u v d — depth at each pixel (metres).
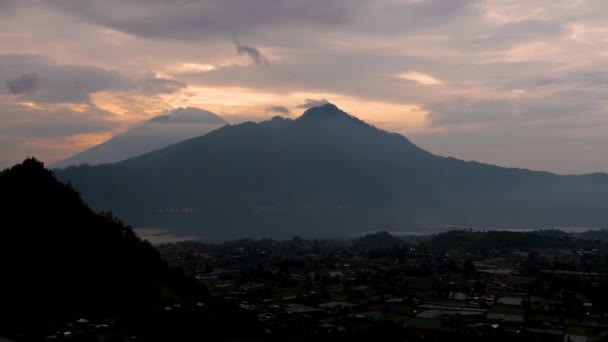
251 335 133.50
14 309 130.00
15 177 166.00
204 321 133.38
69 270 148.50
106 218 187.38
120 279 155.75
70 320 130.50
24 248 147.12
